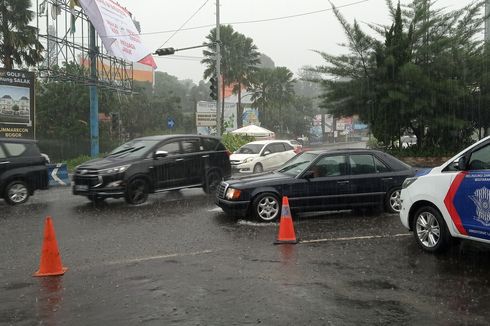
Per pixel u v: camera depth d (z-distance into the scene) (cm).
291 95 6194
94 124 2845
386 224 923
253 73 5353
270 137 3581
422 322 458
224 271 627
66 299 533
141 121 4750
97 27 2745
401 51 2227
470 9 2427
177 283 579
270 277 598
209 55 5094
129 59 3122
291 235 784
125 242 802
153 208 1154
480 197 621
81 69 3141
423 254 699
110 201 1284
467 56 2294
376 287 557
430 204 705
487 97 2238
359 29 2403
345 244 768
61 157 3431
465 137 2405
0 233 889
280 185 960
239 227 914
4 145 1229
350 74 2436
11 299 536
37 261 698
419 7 2441
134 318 475
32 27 3005
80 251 746
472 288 550
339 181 984
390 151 2394
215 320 466
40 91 3809
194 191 1484
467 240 684
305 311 486
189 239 819
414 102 2183
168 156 1288
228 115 5250
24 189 1243
